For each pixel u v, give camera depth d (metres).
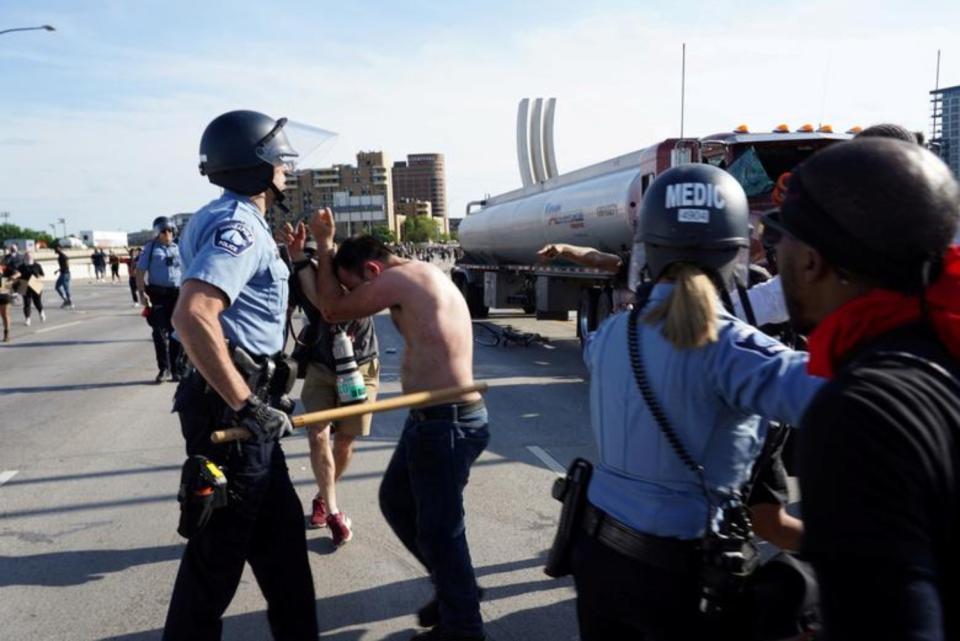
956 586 1.13
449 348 3.38
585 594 2.04
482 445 3.40
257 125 3.00
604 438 2.02
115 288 39.09
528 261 17.05
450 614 3.23
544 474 6.14
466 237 20.61
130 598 4.09
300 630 3.14
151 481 6.09
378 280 3.48
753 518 2.29
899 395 1.14
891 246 1.26
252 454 2.89
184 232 2.99
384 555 4.58
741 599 1.84
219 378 2.68
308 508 5.36
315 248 3.81
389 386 10.39
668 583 1.88
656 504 1.90
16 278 19.36
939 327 1.24
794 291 1.45
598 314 12.74
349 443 4.86
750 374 1.78
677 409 1.88
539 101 20.33
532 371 11.35
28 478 6.21
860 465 1.10
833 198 1.31
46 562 4.55
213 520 2.87
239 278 2.76
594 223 12.48
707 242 1.95
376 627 3.77
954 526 1.12
